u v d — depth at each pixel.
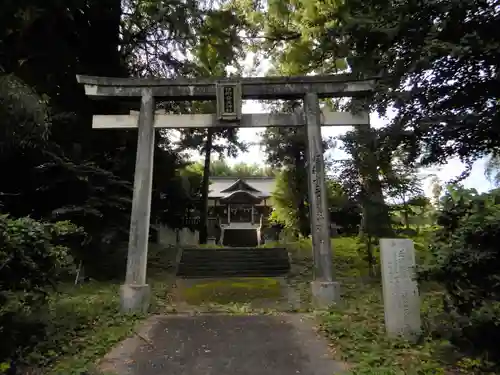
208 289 11.07
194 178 26.86
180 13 12.46
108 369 4.83
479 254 3.99
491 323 4.03
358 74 7.48
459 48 5.21
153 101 9.53
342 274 12.11
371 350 5.23
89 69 12.98
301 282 11.87
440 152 6.28
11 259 4.32
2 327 4.21
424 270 4.65
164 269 14.26
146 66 15.43
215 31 13.34
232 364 5.04
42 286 5.08
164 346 5.84
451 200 4.67
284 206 23.03
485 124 5.60
